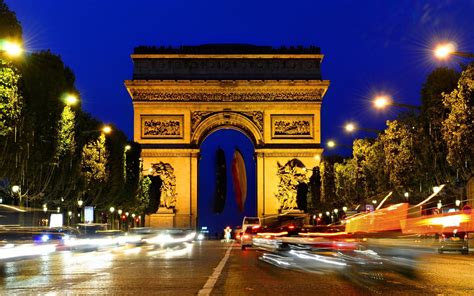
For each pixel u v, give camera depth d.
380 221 47.06
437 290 28.67
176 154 160.50
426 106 94.56
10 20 76.44
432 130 91.56
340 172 152.75
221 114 161.50
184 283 33.31
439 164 92.75
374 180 124.62
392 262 36.25
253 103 161.62
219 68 162.88
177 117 161.50
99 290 30.03
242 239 82.00
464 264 46.12
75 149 105.56
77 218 118.88
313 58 163.38
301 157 161.62
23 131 80.25
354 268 34.97
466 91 70.88
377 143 122.06
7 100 73.75
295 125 162.12
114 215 155.38
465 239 65.50
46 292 29.22
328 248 38.53
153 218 159.25
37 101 87.75
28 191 91.62
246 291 29.16
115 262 52.72
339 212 160.62
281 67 163.00
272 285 31.55
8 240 66.19
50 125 91.06
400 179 99.69
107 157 127.19
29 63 91.00
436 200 102.81
